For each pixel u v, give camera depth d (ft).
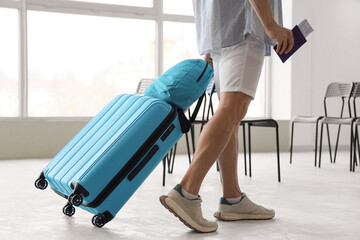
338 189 9.93
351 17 22.93
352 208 7.68
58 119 19.60
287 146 21.95
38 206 7.77
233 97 5.74
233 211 6.48
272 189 9.81
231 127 5.69
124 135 5.71
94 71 20.20
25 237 5.63
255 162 16.26
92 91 20.21
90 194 5.60
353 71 23.08
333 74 22.65
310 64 22.06
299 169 14.02
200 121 11.57
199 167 5.52
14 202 8.18
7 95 18.98
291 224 6.35
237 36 5.73
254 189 9.78
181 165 15.15
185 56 21.76
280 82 22.31
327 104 22.52
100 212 5.84
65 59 19.72
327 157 18.57
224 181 6.45
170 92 6.04
